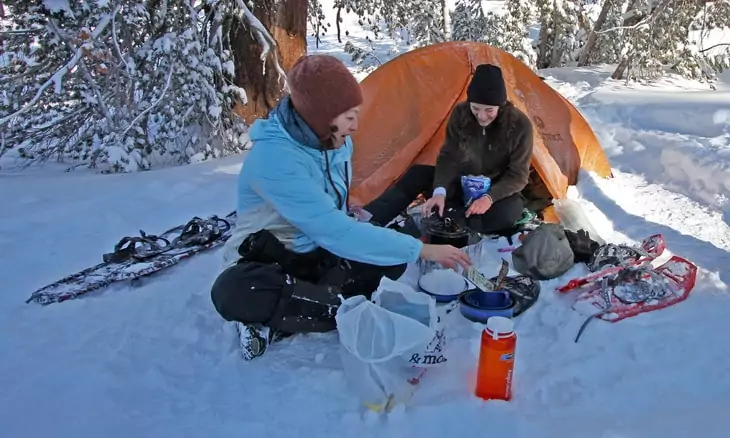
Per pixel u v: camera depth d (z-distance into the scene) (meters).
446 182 2.93
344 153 2.03
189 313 2.30
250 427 1.65
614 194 3.60
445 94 3.41
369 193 3.29
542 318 2.21
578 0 9.27
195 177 4.27
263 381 1.86
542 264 2.51
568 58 9.84
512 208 2.90
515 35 8.95
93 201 3.71
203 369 1.95
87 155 5.15
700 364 1.92
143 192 3.89
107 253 2.92
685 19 7.39
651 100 5.96
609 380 1.85
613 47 8.59
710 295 2.35
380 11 8.89
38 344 2.11
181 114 5.02
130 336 2.15
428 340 1.68
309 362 1.96
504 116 2.82
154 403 1.77
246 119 5.50
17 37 4.88
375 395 1.70
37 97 4.45
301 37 5.61
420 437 1.59
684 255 2.75
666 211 3.34
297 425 1.66
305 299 1.94
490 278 2.47
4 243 3.03
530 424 1.61
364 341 1.67
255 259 1.97
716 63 7.57
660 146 4.32
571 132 3.75
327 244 1.88
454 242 2.59
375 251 1.88
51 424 1.68
